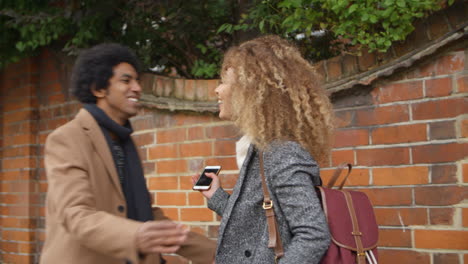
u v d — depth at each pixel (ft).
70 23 10.88
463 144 7.20
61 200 4.28
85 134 4.81
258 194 5.18
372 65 8.01
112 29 11.22
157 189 10.27
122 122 5.32
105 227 4.05
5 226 13.11
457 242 7.14
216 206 6.44
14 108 13.05
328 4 7.70
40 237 12.46
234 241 5.29
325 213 5.06
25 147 12.65
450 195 7.24
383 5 7.40
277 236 4.95
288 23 8.36
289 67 5.50
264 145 5.16
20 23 11.10
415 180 7.52
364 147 8.00
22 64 12.85
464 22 7.23
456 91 7.30
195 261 5.55
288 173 4.88
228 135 9.39
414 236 7.48
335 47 9.70
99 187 4.70
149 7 10.34
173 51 11.60
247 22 9.85
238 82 5.57
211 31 10.82
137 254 3.97
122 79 5.12
